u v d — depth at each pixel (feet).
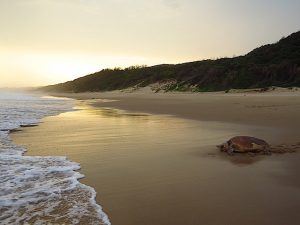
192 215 18.02
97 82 296.92
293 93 108.27
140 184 23.16
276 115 59.57
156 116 66.13
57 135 43.37
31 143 38.06
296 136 39.42
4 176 24.81
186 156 31.07
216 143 36.94
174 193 21.36
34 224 16.97
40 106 98.12
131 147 35.27
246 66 154.40
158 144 36.70
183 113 70.33
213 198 20.40
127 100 131.54
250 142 31.78
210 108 78.18
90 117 65.72
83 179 24.38
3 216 17.94
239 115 62.13
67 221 17.30
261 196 20.65
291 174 25.07
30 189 22.00
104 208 19.04
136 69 272.10
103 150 33.96
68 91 333.01
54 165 28.09
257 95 110.11
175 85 179.73
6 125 52.29
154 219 17.60
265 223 17.02
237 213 18.21
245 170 26.27
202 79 166.61
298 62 137.59
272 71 138.62
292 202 19.63
